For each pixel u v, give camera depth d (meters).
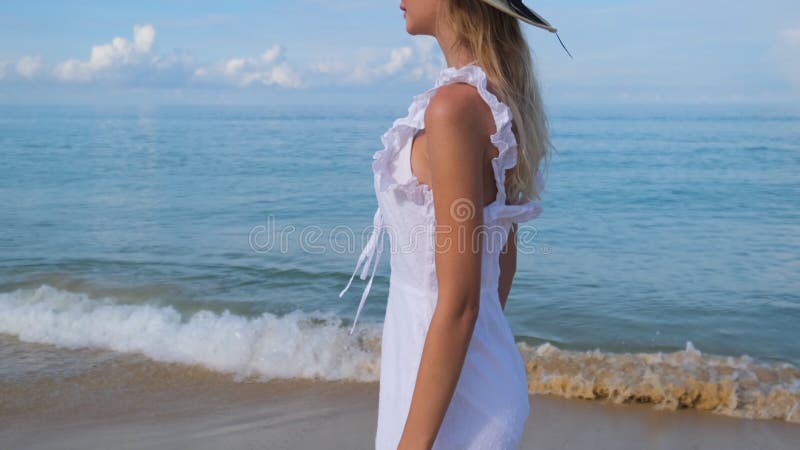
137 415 4.28
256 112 113.62
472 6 1.35
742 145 29.12
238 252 9.91
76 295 7.52
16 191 16.50
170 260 9.37
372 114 96.81
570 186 17.12
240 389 4.72
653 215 13.16
